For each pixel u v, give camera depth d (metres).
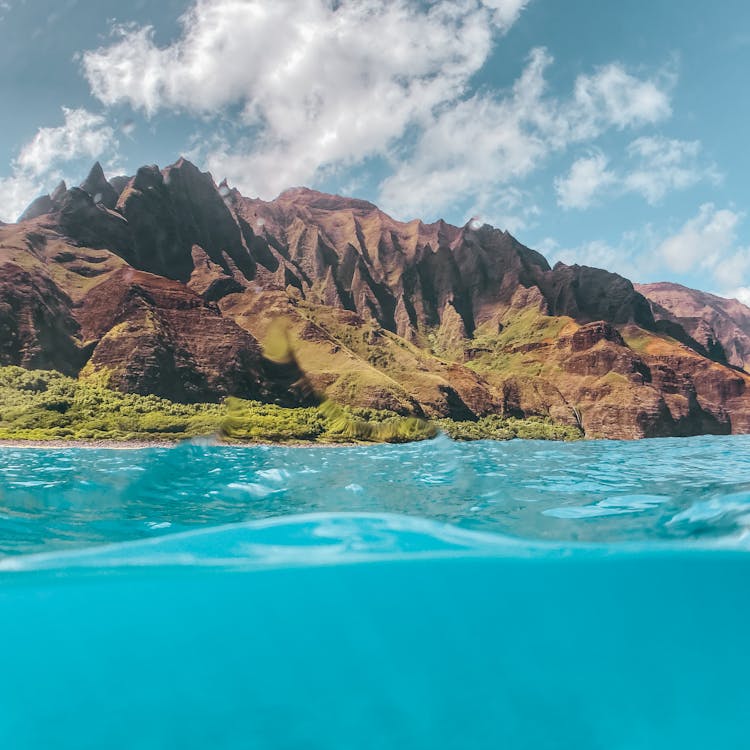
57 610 4.13
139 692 3.33
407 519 6.61
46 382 67.62
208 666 3.60
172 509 7.28
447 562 5.07
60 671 3.47
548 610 4.37
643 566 5.07
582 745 2.98
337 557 5.14
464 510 7.16
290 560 5.05
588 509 7.17
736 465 13.54
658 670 3.76
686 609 4.41
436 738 3.04
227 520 6.53
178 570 4.77
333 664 3.70
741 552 5.12
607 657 3.88
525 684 3.59
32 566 4.85
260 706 3.26
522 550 5.38
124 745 2.90
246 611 4.25
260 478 10.62
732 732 3.22
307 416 66.38
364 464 14.10
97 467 12.98
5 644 3.69
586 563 5.08
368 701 3.35
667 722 3.30
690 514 6.55
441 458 16.56
